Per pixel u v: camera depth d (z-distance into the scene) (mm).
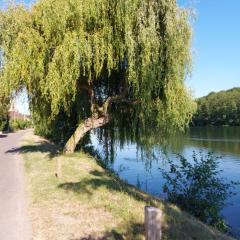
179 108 17562
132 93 18703
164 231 8711
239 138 60125
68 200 10602
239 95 119000
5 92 16875
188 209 13102
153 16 15992
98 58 15969
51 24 15898
